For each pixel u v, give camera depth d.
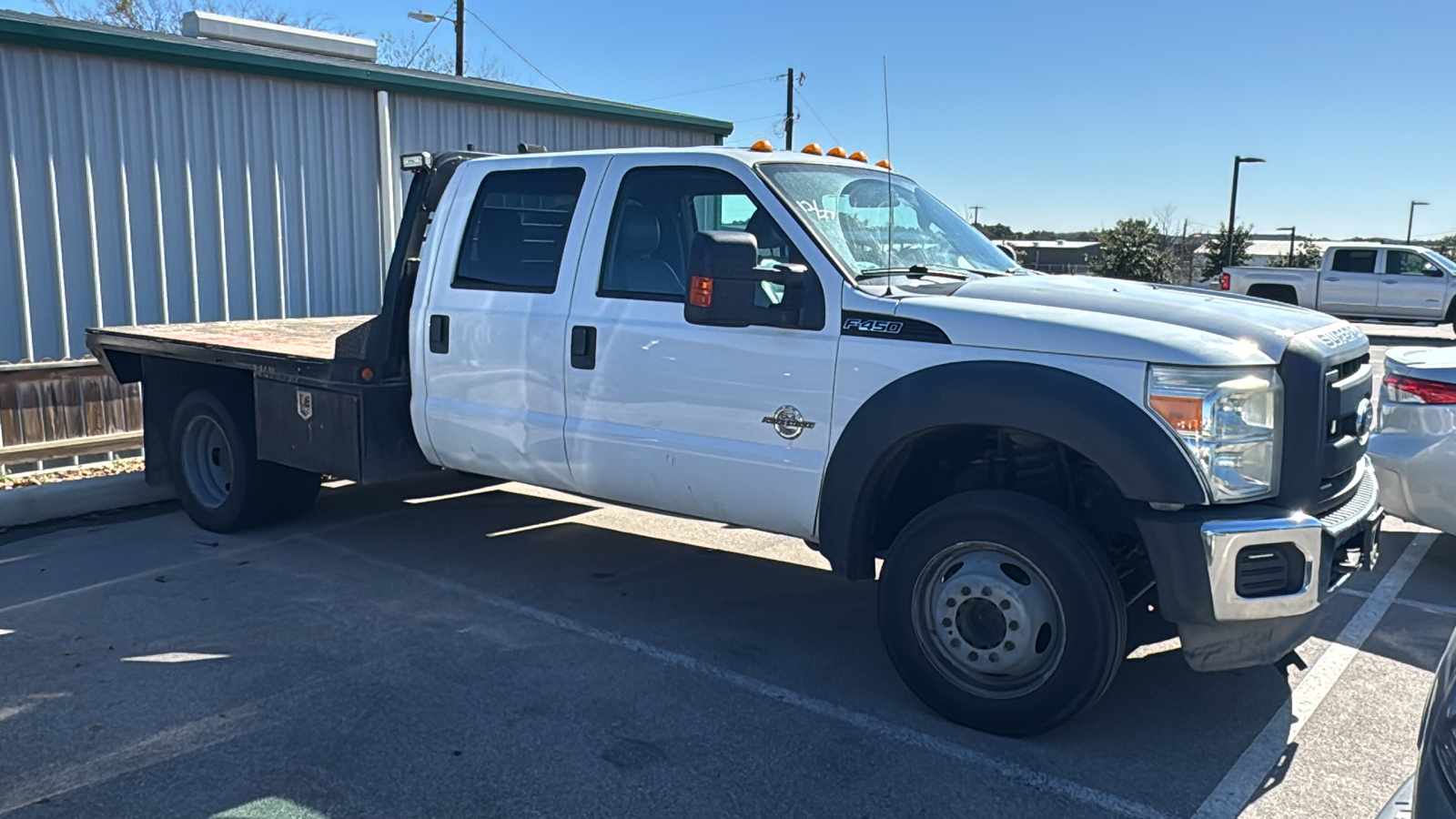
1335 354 3.88
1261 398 3.70
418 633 4.97
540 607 5.37
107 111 9.56
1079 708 3.77
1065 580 3.71
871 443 4.11
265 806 3.43
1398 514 5.97
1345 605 5.47
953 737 3.95
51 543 6.53
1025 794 3.54
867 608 5.42
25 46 8.95
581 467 5.06
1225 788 3.59
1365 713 4.17
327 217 11.40
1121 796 3.53
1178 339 3.66
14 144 8.97
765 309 4.35
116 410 8.45
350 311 11.71
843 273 4.31
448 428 5.56
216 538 6.66
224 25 11.44
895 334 4.11
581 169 5.20
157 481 7.11
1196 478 3.58
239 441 6.48
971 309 4.00
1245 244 58.34
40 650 4.75
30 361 9.01
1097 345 3.72
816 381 4.29
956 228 5.36
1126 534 4.08
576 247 5.12
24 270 9.11
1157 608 3.97
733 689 4.38
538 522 7.06
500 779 3.61
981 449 4.40
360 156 11.65
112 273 9.70
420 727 3.99
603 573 5.95
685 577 5.90
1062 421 3.70
